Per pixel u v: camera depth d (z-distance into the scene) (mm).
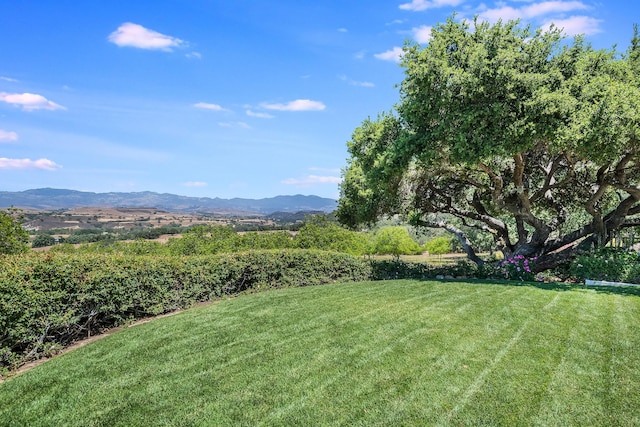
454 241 27906
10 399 3754
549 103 8422
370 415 3311
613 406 3395
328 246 12953
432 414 3309
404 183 12039
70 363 4617
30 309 4902
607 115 7941
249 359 4578
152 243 10203
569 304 6922
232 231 11758
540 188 13352
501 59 8867
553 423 3166
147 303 6973
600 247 11453
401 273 11641
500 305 6883
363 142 13383
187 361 4574
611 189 13914
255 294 8539
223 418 3316
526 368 4168
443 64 9008
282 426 3189
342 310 6719
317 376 4062
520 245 13234
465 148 8992
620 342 4926
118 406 3564
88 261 5887
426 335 5258
